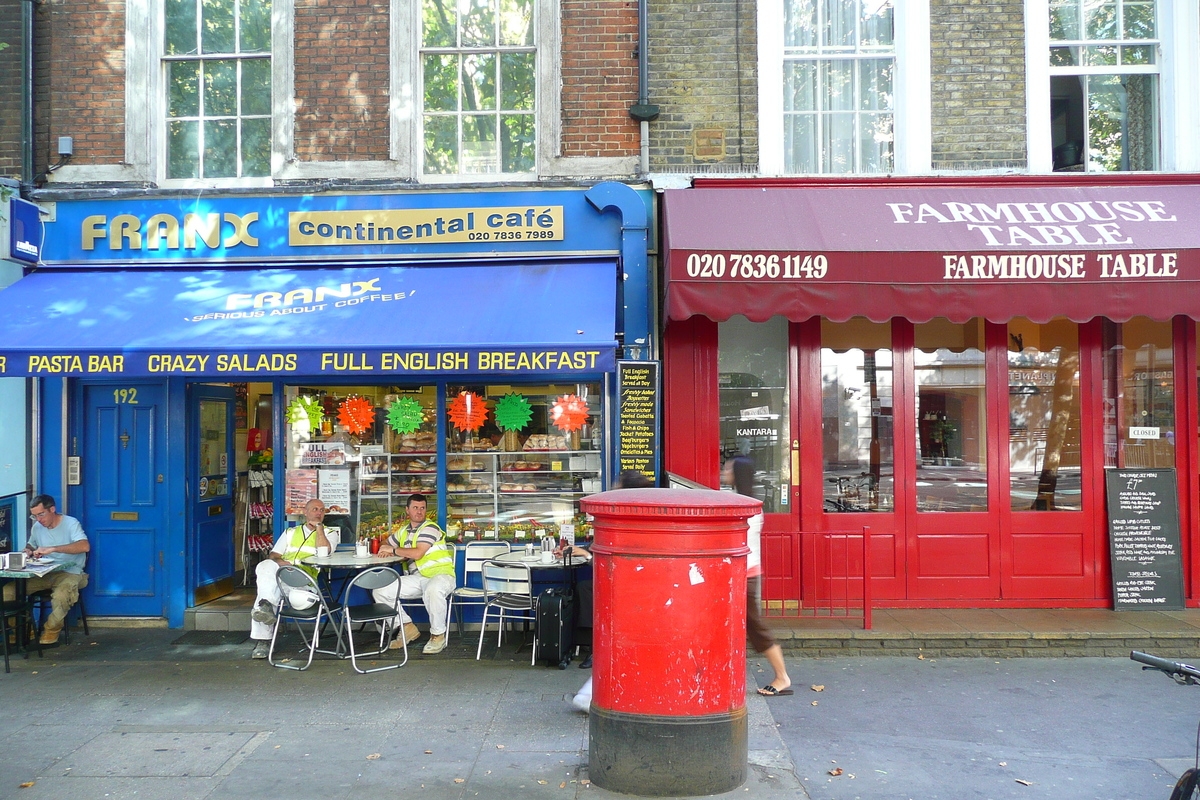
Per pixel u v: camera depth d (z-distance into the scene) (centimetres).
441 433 851
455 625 835
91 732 564
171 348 696
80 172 852
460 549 840
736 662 471
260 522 1016
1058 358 844
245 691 652
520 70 873
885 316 722
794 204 795
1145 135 871
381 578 702
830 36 879
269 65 877
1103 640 732
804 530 833
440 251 840
